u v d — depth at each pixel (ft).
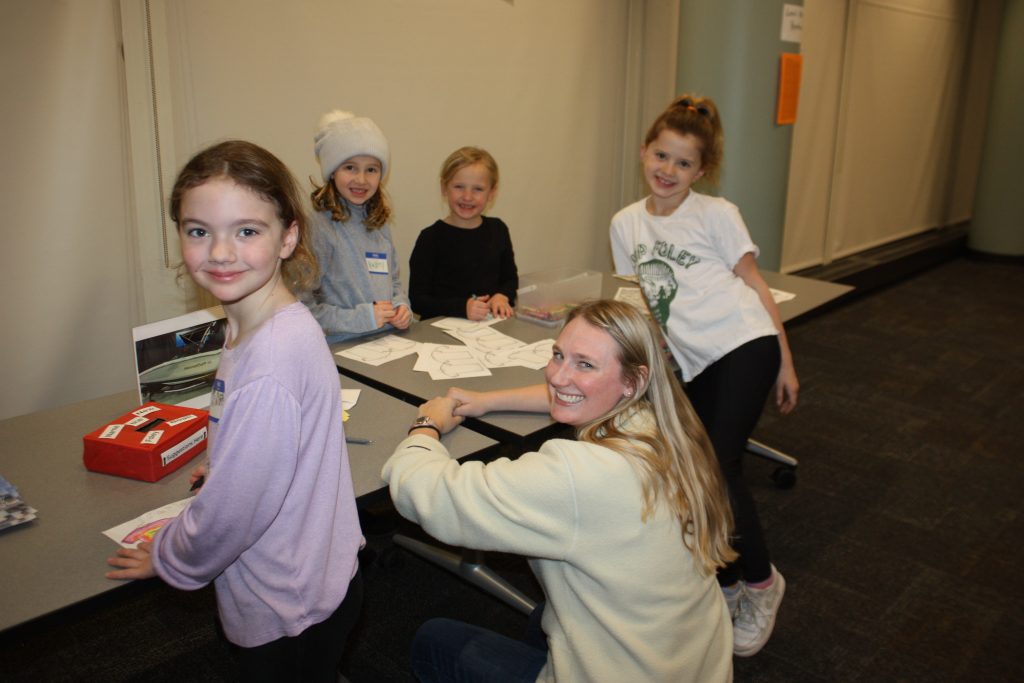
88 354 7.79
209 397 5.11
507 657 3.98
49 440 4.75
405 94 10.12
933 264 21.11
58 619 3.15
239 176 2.98
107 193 7.57
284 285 3.41
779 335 6.17
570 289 7.50
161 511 3.88
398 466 3.92
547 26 11.76
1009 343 14.73
